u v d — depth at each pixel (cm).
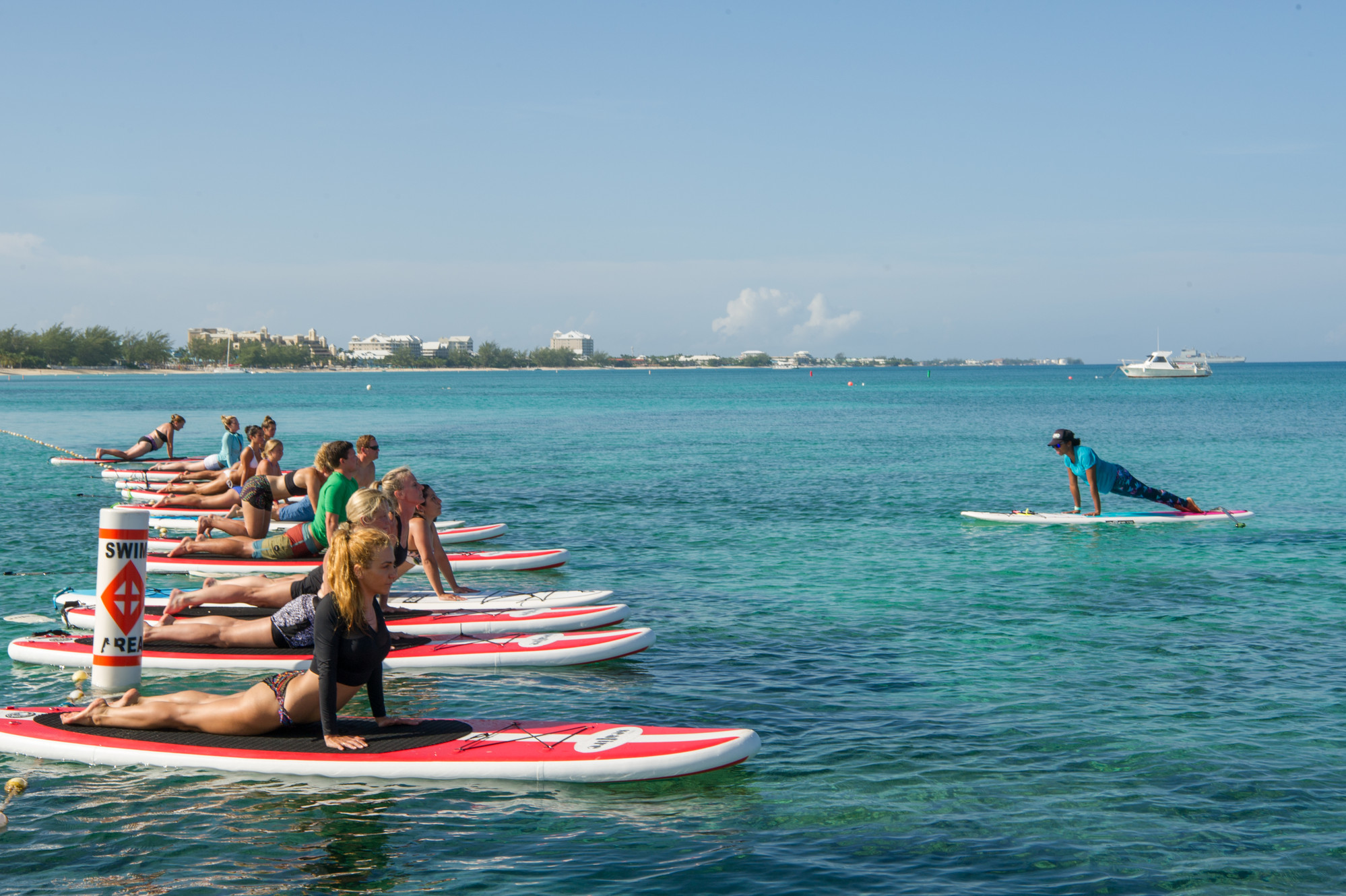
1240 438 3919
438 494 2289
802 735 742
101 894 514
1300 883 523
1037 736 734
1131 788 642
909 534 1706
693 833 583
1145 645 987
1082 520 1798
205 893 515
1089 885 522
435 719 708
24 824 588
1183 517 1795
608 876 533
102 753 668
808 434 4456
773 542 1627
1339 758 689
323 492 1131
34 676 881
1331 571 1359
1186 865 542
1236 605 1162
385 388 12988
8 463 2925
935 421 5444
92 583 1280
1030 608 1155
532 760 643
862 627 1068
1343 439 3838
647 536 1694
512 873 537
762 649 981
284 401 8506
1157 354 15075
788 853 559
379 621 664
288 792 631
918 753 703
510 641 938
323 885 524
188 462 2608
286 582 912
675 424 5312
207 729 678
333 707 650
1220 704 805
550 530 1761
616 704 814
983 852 558
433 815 604
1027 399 8788
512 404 8188
